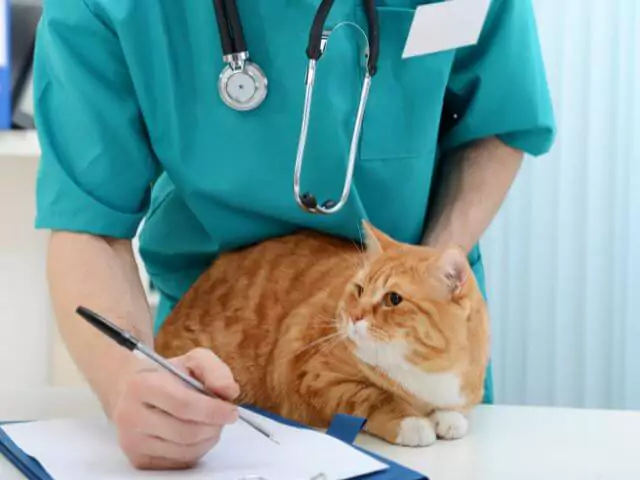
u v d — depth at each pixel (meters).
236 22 0.86
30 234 1.58
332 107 0.89
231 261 0.97
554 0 1.65
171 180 0.96
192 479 0.65
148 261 1.10
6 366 1.61
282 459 0.70
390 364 0.80
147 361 0.74
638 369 1.66
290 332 0.85
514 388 1.75
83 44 0.87
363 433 0.83
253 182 0.90
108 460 0.70
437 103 0.94
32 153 1.35
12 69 1.36
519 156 1.03
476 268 1.09
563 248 1.69
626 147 1.64
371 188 0.95
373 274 0.83
